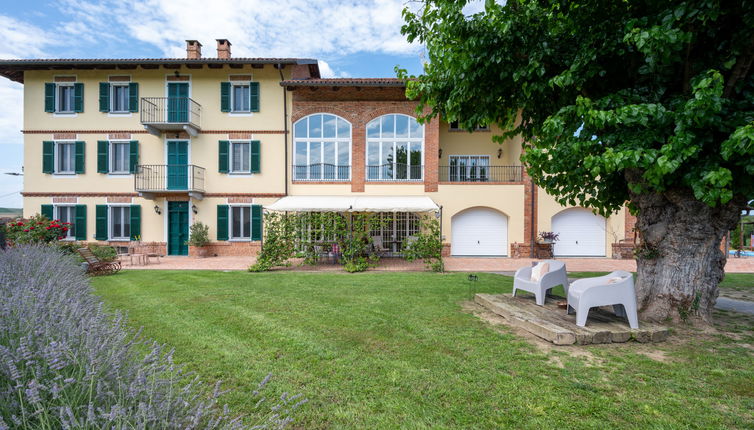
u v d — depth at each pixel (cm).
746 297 918
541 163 665
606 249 2042
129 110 2055
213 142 2080
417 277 1238
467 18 677
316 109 2056
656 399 375
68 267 957
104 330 328
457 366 461
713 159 496
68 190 2053
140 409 212
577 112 526
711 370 446
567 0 609
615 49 563
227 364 466
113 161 2077
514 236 2016
